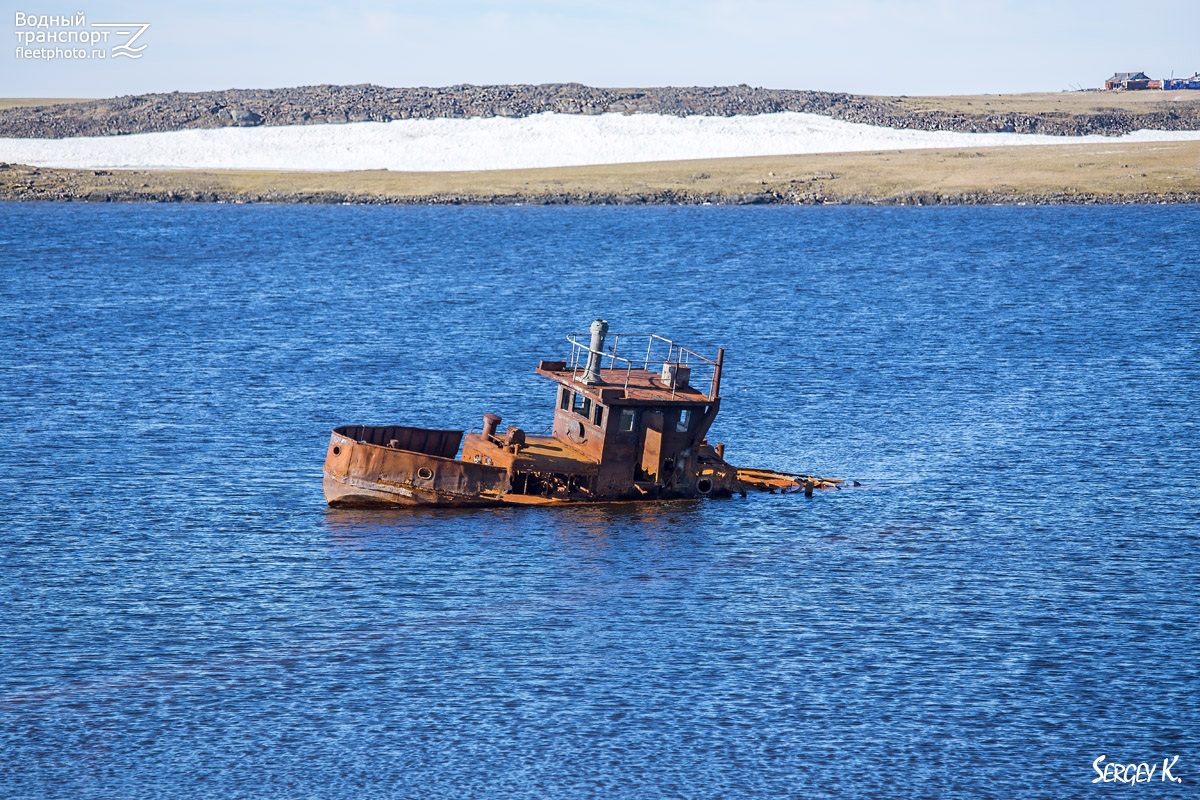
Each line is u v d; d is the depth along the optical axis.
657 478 190.75
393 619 141.38
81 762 110.38
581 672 128.62
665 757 112.81
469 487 183.62
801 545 170.50
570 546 167.88
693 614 144.62
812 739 116.06
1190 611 146.38
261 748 113.25
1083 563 163.50
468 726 117.44
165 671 127.38
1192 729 118.38
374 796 106.31
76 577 152.12
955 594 152.00
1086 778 110.31
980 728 118.38
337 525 174.50
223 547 164.25
